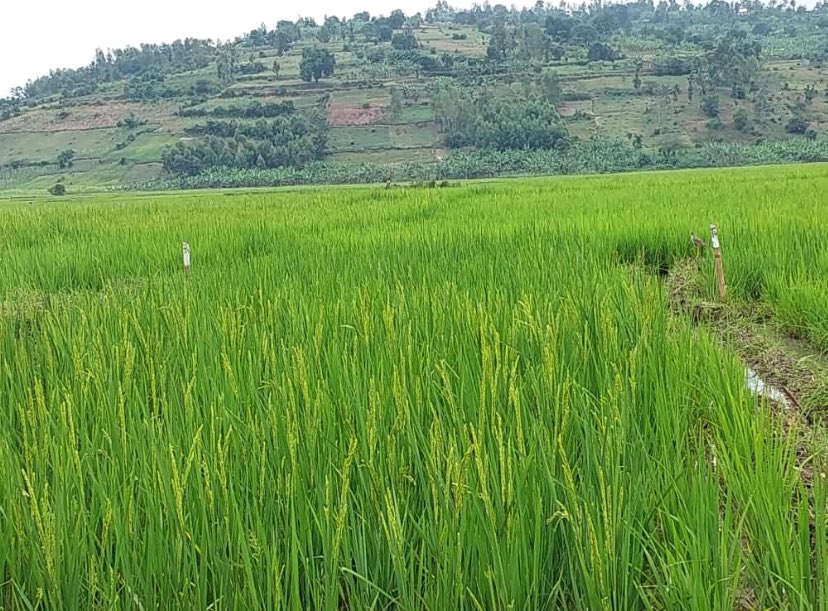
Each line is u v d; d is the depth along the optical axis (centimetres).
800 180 2675
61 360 534
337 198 2806
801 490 304
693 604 266
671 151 7988
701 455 346
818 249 1002
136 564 293
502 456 296
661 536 329
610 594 284
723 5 19875
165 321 606
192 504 314
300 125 9369
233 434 364
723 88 10069
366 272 852
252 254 1158
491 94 10306
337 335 511
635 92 10494
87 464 344
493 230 1241
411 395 409
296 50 15188
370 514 314
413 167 8162
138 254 1211
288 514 307
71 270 1140
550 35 14062
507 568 288
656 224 1262
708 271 977
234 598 279
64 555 295
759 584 298
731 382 473
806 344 756
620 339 555
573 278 720
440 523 297
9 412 436
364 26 16562
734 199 1791
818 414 554
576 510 294
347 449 361
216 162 8662
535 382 417
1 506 314
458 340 506
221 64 12594
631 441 383
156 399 382
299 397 411
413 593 281
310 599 301
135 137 10188
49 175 9338
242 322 602
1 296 918
